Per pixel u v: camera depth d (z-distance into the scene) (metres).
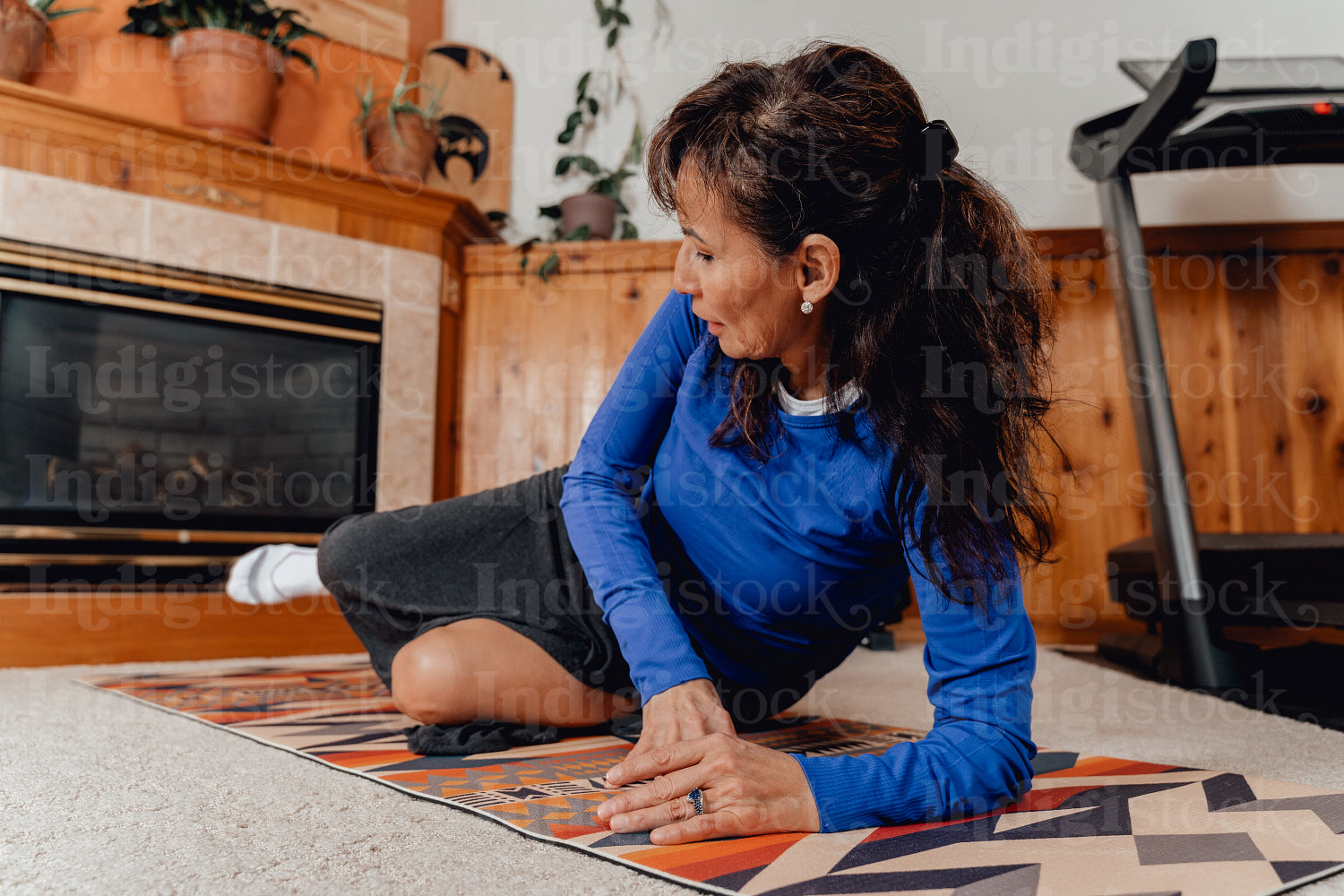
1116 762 1.02
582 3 3.30
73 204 2.18
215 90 2.47
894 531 0.83
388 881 0.60
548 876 0.62
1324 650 1.76
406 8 3.09
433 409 2.70
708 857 0.65
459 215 2.81
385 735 1.16
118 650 2.15
